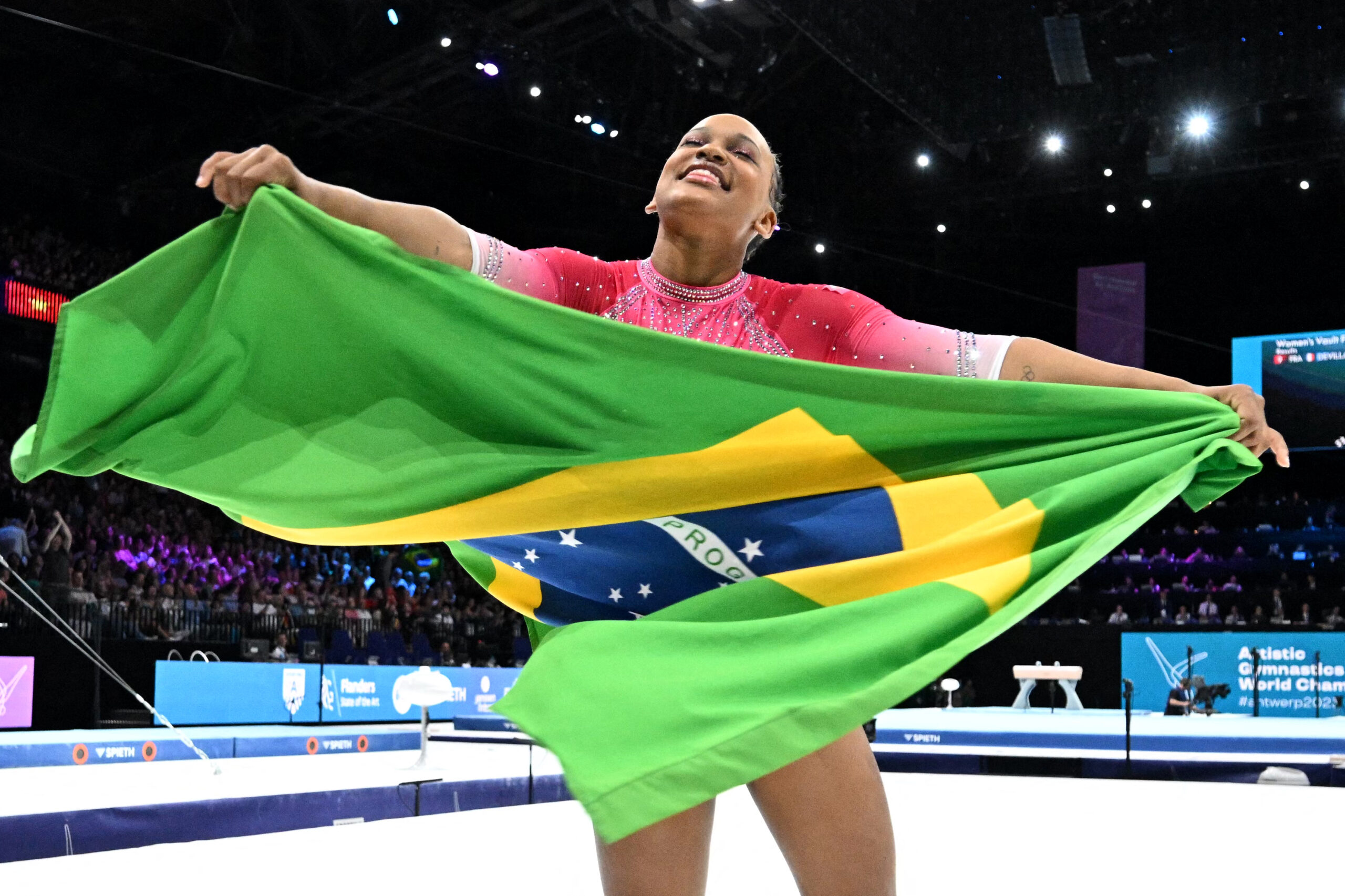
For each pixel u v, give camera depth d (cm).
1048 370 205
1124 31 1441
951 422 195
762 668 160
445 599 1778
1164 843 446
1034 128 1531
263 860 382
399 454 204
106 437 218
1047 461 194
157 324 215
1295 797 625
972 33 1525
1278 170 1689
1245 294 1977
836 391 194
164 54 1366
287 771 766
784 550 197
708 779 148
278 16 1293
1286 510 2055
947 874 372
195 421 216
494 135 1559
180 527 1577
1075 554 169
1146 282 2030
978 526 185
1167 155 1614
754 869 366
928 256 1905
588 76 1416
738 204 201
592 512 197
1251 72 1412
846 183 1731
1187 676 1309
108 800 570
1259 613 1755
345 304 203
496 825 477
